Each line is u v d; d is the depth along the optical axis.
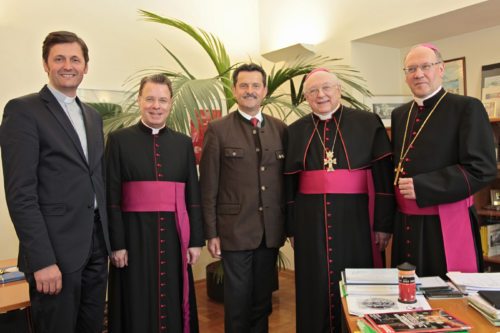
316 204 2.13
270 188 2.27
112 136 2.13
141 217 2.07
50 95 1.75
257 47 4.85
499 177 3.08
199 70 4.44
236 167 2.26
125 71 3.96
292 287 4.18
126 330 2.08
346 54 3.93
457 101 1.95
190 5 4.36
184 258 2.14
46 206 1.68
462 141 1.88
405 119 2.12
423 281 1.76
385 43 4.01
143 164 2.09
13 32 3.40
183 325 2.16
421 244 1.96
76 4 3.68
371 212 2.20
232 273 2.24
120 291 2.10
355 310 1.51
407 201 2.01
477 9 3.10
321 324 2.11
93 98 3.77
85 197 1.76
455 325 1.30
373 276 1.77
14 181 1.61
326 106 2.18
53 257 1.64
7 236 3.41
